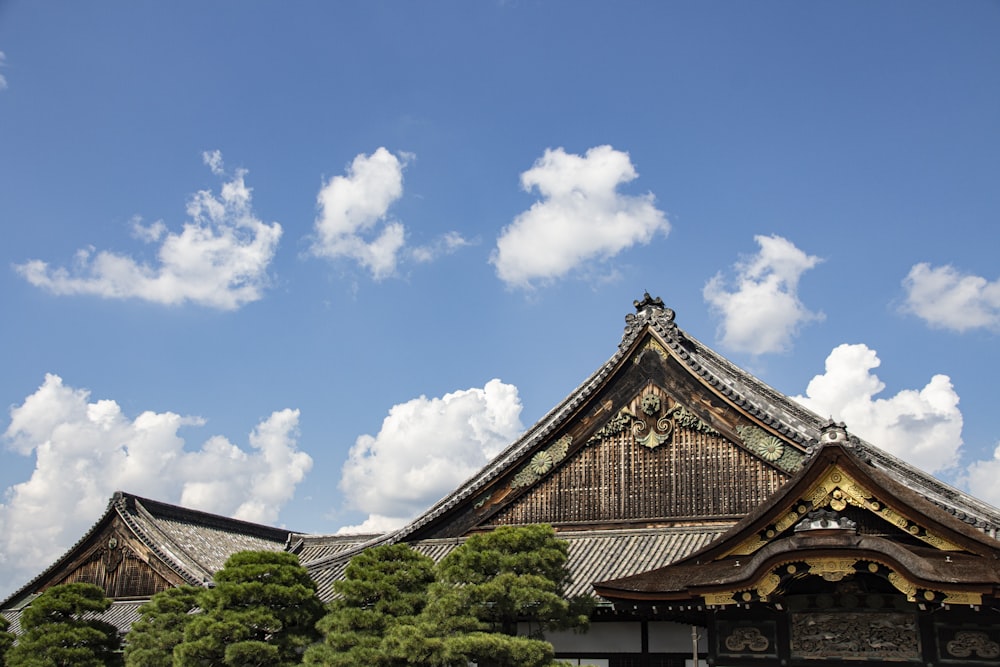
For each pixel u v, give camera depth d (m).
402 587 22.39
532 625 24.27
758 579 16.53
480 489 28.91
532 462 28.58
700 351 33.47
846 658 17.30
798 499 17.00
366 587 21.59
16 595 49.78
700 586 17.20
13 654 30.31
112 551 48.06
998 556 15.66
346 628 20.97
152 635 28.77
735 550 17.75
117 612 45.03
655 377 27.72
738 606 17.61
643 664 23.09
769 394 31.34
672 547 25.00
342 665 19.56
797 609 17.98
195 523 53.94
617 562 24.75
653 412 27.38
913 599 15.70
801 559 16.12
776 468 25.25
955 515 21.47
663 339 27.72
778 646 17.86
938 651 16.70
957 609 15.97
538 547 21.19
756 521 17.27
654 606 18.33
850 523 16.58
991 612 16.33
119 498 48.47
